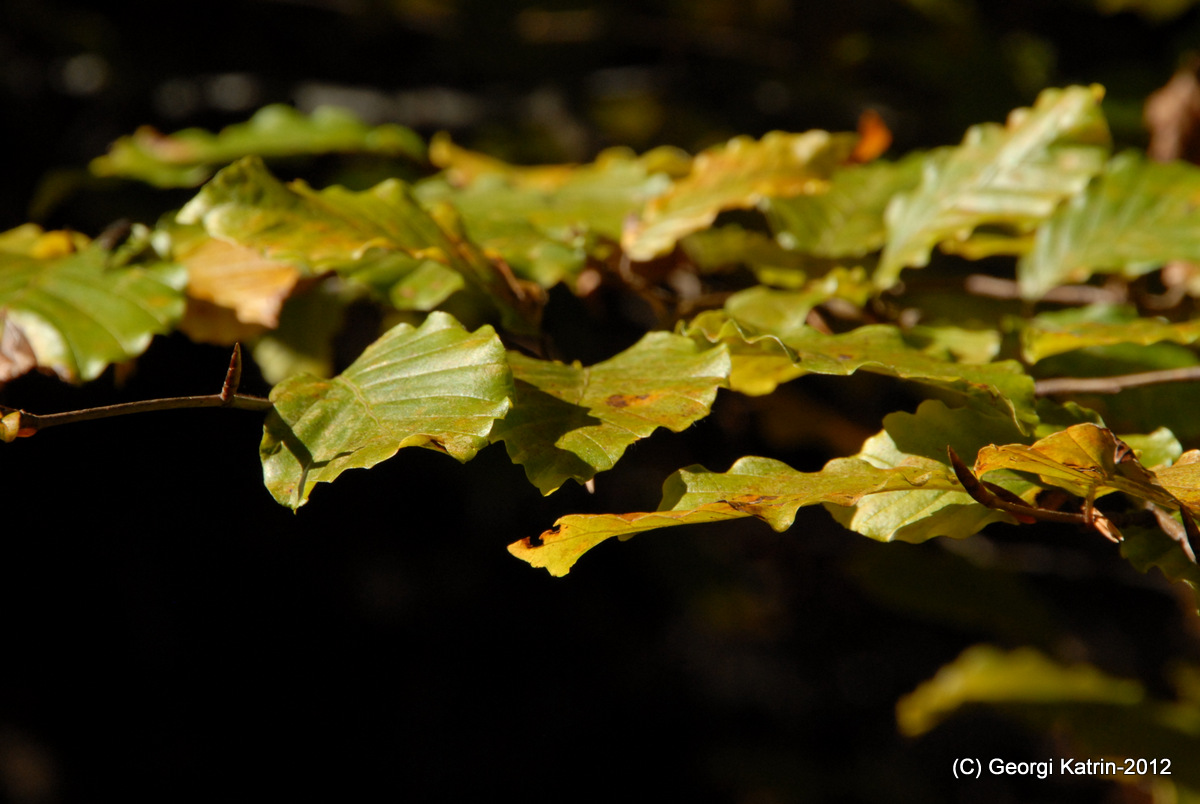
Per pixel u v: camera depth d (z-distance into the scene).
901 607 2.04
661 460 2.30
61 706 2.45
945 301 1.23
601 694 3.10
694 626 3.37
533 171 1.35
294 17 2.50
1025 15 2.51
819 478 0.95
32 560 2.22
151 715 2.53
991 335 1.05
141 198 1.80
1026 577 2.60
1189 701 2.14
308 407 0.95
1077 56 2.46
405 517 2.64
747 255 1.15
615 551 2.87
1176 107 1.34
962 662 1.76
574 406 0.96
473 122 2.59
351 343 1.77
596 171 1.21
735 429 1.79
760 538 3.19
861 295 1.10
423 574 2.73
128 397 1.67
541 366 0.99
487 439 0.93
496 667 2.90
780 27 2.74
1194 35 2.09
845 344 1.01
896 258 1.11
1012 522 0.95
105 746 2.50
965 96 2.22
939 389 1.00
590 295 1.14
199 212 1.04
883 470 0.96
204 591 2.47
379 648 2.74
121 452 2.14
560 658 3.00
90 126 2.30
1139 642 2.98
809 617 3.33
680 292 1.18
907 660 3.61
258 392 1.74
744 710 3.49
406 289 1.05
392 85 2.64
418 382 0.95
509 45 2.70
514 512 2.58
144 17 2.36
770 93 2.74
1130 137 1.78
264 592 2.54
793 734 3.48
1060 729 1.68
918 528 0.96
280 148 1.24
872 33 2.61
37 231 1.11
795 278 1.13
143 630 2.43
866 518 0.96
